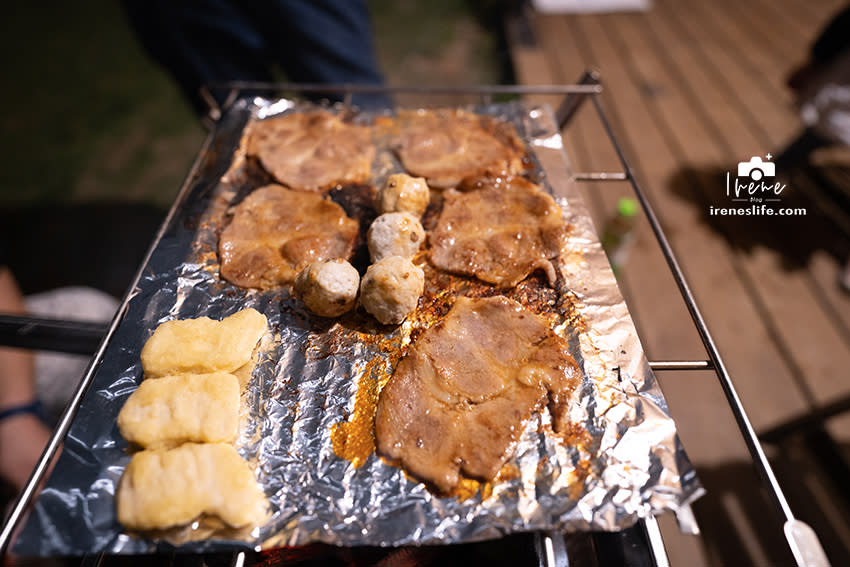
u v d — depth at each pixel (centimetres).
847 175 72
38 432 45
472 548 29
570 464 26
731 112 80
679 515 27
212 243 35
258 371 29
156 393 27
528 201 35
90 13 121
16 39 113
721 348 55
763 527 44
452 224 35
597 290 32
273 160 39
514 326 30
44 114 96
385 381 29
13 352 46
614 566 26
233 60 57
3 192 82
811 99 63
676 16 103
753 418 50
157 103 98
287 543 24
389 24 112
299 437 27
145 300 32
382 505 25
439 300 32
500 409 28
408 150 39
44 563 41
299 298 32
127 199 82
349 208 37
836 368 54
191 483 25
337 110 43
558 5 102
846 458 48
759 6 107
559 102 75
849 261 61
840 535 44
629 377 29
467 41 106
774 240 65
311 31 53
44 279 71
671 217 66
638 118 79
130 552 24
